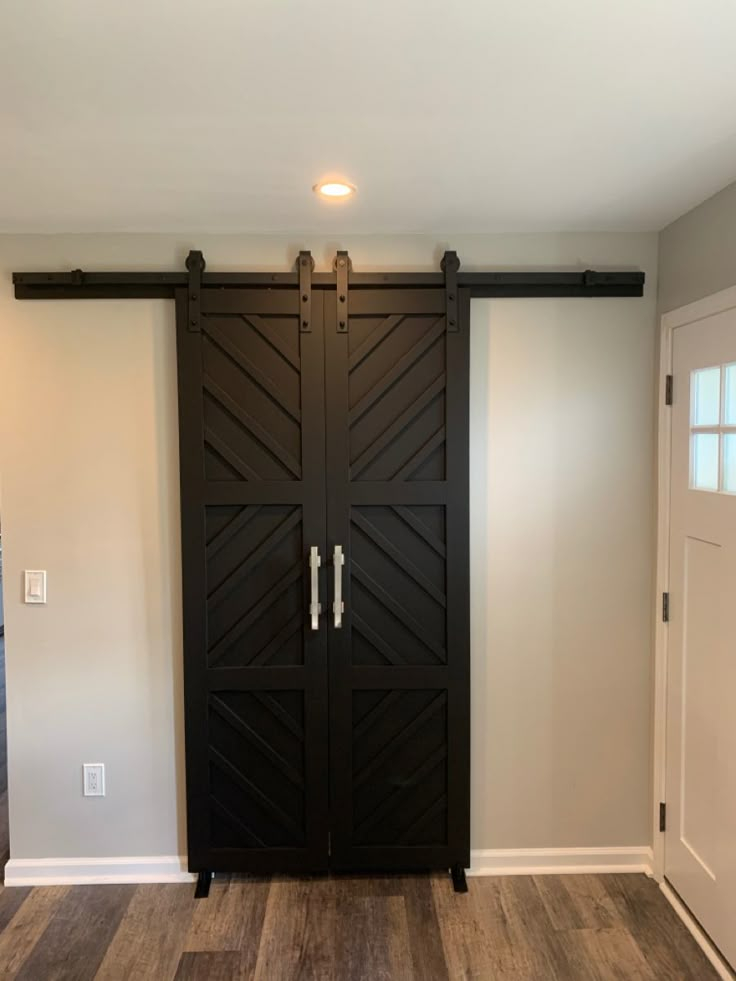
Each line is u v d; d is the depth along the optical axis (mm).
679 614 2307
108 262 2393
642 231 2414
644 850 2533
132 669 2467
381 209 2178
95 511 2434
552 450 2461
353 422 2371
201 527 2361
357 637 2422
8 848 2691
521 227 2361
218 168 1849
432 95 1457
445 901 2365
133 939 2189
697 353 2164
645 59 1318
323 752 2422
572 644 2500
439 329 2367
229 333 2350
